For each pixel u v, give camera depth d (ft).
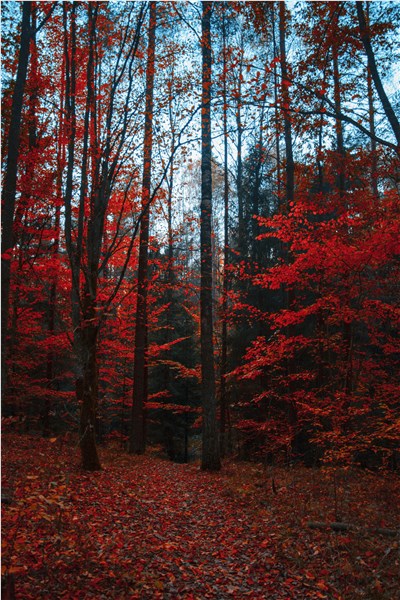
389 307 34.12
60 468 30.73
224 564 18.88
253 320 62.49
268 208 66.85
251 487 31.89
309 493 29.84
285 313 33.65
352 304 38.65
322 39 31.14
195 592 15.98
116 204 42.14
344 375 39.65
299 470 39.88
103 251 44.83
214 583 16.99
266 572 18.21
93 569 16.06
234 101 27.20
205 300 43.57
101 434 77.71
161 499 28.66
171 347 84.33
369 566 18.24
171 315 82.12
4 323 19.25
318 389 39.68
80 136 38.52
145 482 33.45
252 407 59.47
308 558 19.36
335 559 19.13
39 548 16.46
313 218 46.50
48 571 14.93
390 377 40.22
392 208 33.12
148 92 36.81
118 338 59.16
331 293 34.53
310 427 44.01
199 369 61.87
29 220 42.45
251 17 33.53
